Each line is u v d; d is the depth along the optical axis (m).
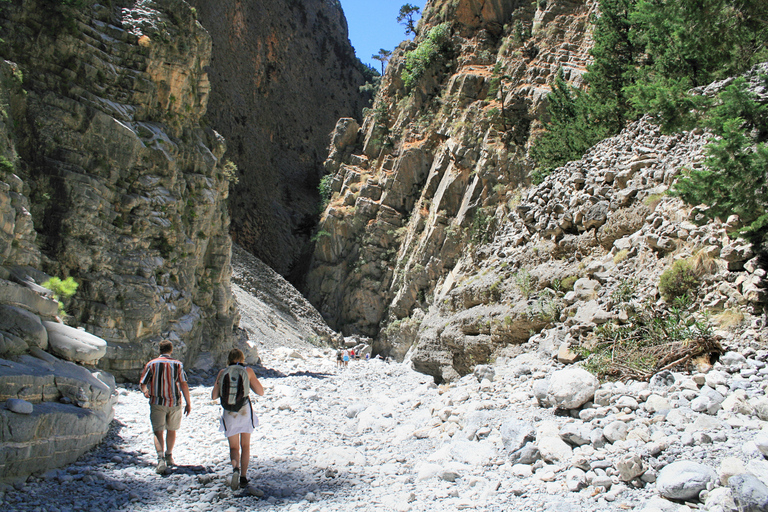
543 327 11.78
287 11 77.88
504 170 41.53
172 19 18.38
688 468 4.84
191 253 18.44
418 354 15.02
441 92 52.47
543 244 14.25
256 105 69.19
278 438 8.64
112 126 15.13
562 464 5.79
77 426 6.62
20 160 13.46
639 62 23.84
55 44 14.66
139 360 14.27
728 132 7.21
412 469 6.71
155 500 5.56
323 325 43.56
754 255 7.86
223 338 20.67
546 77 43.34
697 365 7.23
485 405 8.20
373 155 57.47
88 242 14.12
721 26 9.70
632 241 11.09
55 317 8.77
